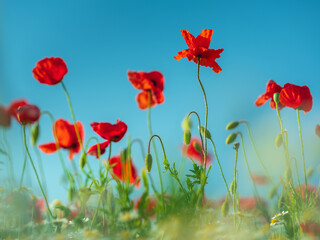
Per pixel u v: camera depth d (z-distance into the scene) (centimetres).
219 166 89
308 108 91
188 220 80
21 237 87
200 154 91
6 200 89
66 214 89
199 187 85
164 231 78
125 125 91
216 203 91
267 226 83
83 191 87
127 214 82
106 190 87
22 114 91
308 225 79
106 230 87
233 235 80
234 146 90
